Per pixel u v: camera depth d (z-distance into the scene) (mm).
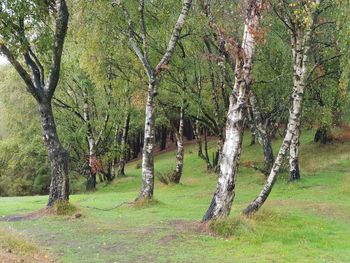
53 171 19344
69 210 18828
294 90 22766
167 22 25969
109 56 27453
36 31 19078
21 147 41094
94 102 39469
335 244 13680
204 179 35625
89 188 40906
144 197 21562
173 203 23156
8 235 12211
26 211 21703
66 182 19344
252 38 15828
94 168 39500
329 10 26469
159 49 26906
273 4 24453
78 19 23906
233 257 11938
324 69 30156
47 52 19641
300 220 16875
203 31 25672
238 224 14688
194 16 25516
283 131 45156
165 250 12570
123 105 38812
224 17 24750
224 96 31812
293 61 26047
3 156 43719
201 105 32125
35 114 40125
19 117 40219
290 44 30000
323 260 11773
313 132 44469
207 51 29469
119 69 28703
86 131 39312
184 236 14156
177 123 48031
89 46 25047
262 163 37312
